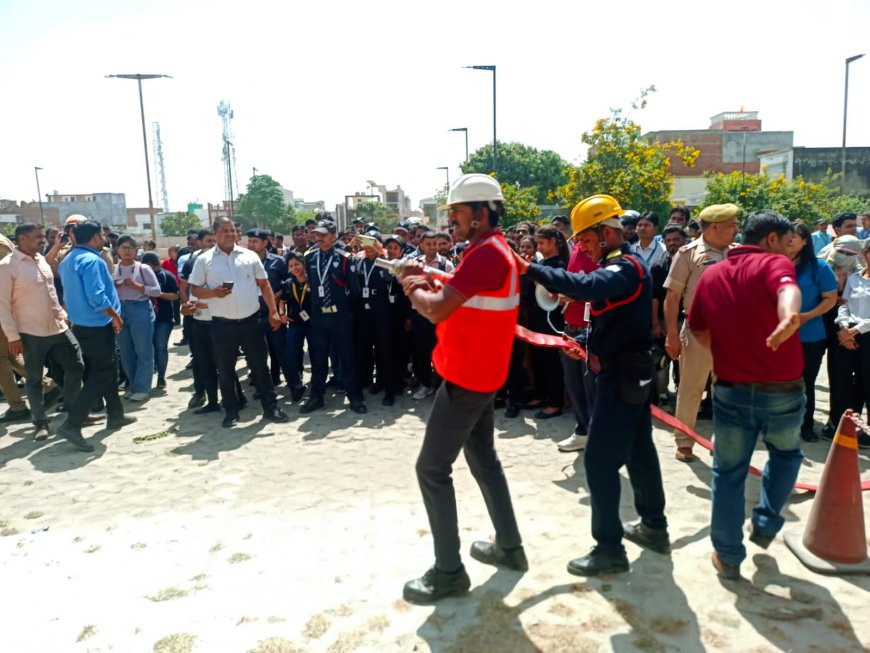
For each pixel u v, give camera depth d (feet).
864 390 16.19
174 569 11.23
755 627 9.03
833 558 10.49
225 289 18.78
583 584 10.25
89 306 17.71
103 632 9.45
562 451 16.67
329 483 14.98
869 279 16.43
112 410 19.95
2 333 20.57
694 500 13.46
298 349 23.12
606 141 72.69
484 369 9.30
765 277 9.37
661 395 20.29
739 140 142.82
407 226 34.53
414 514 13.16
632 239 21.02
